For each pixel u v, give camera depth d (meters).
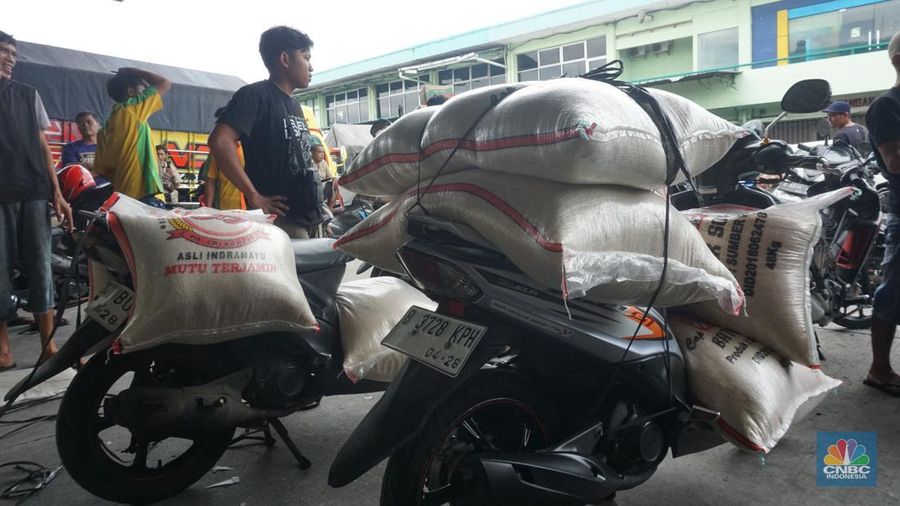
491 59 21.78
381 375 2.53
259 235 2.28
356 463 1.61
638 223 1.70
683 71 18.77
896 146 2.88
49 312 4.00
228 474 2.51
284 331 2.30
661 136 1.72
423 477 1.67
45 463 2.68
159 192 4.48
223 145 3.03
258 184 3.24
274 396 2.33
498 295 1.70
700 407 1.89
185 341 2.10
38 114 4.01
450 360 1.68
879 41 16.14
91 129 6.32
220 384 2.21
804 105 3.06
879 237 4.37
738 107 17.91
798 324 2.00
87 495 2.39
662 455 1.93
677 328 2.08
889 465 2.37
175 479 2.30
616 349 1.82
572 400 1.94
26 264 3.92
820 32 16.70
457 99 1.80
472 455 1.64
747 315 2.05
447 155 1.78
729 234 2.18
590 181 1.59
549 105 1.52
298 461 2.54
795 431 2.69
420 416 1.65
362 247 2.12
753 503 2.15
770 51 17.28
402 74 23.00
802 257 2.06
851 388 3.15
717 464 2.45
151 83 4.52
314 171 3.36
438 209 1.78
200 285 2.06
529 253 1.57
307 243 2.58
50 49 9.55
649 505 2.15
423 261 1.79
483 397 1.75
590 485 1.72
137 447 2.30
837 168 3.99
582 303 1.80
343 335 2.53
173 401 2.11
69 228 4.34
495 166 1.68
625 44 19.20
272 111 3.19
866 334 4.15
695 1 17.95
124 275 2.18
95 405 2.20
